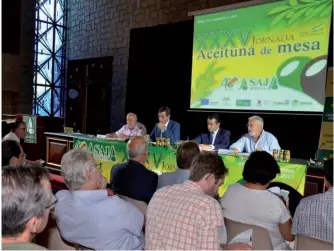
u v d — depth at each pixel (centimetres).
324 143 321
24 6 776
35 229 99
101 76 761
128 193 204
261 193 151
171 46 621
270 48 442
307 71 409
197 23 521
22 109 790
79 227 139
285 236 156
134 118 480
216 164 137
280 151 295
